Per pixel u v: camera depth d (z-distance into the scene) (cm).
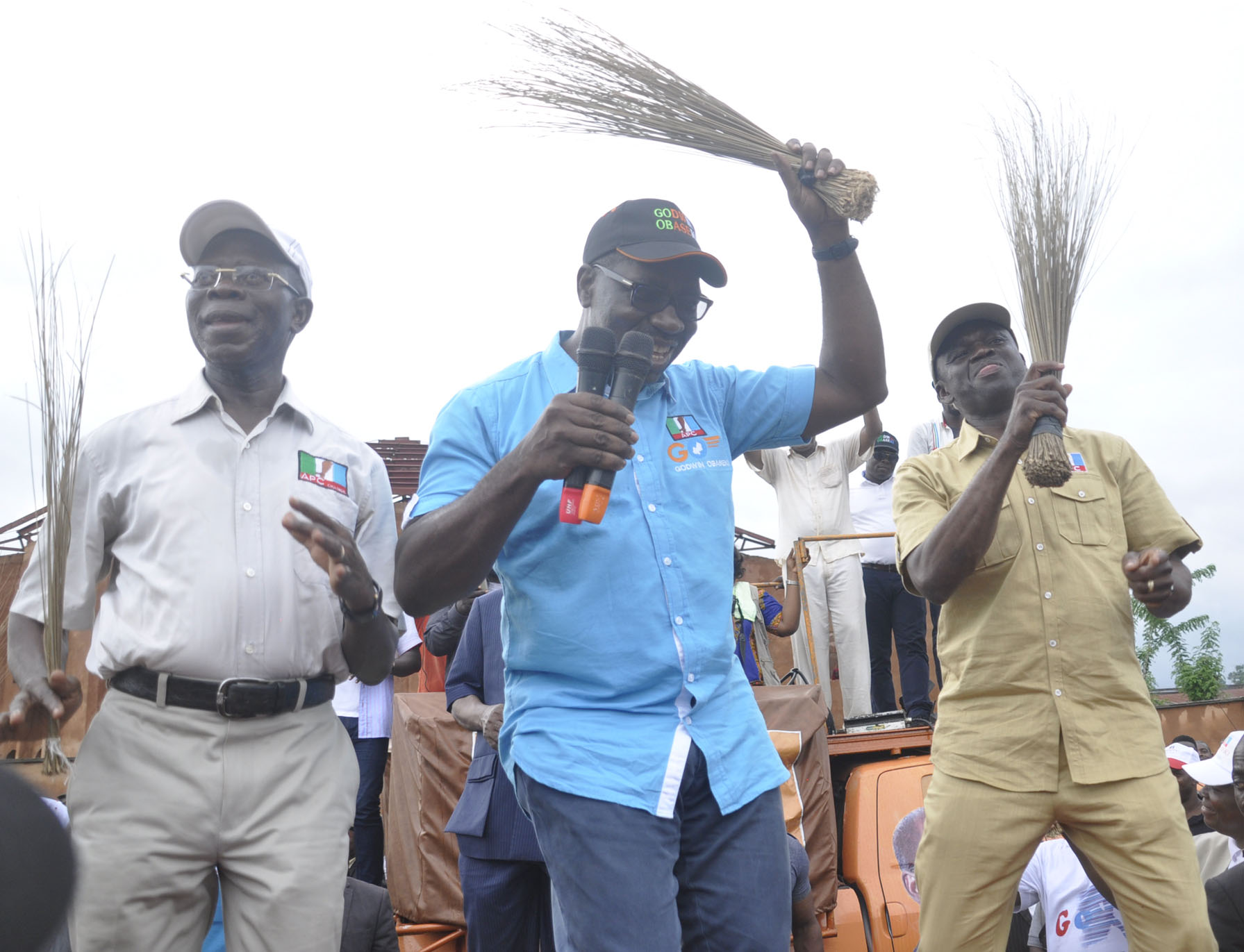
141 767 268
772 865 222
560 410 203
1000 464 313
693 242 240
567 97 255
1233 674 1712
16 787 82
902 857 507
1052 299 323
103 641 280
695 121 255
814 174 255
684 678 226
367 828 532
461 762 450
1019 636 336
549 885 397
